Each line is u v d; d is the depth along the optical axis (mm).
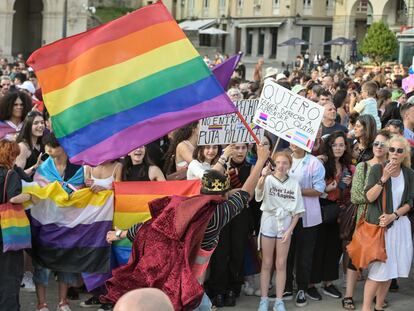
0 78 18797
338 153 8836
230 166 8398
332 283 9266
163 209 6230
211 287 8539
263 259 8367
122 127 6762
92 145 6770
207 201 6000
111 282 6234
